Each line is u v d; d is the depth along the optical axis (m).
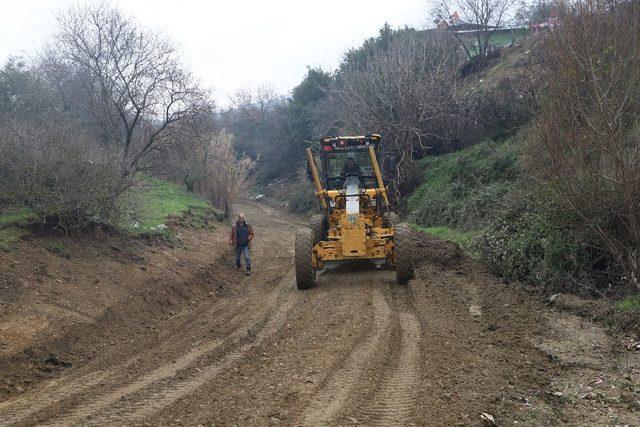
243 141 55.31
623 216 9.23
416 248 14.02
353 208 12.44
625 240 9.45
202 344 8.55
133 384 6.83
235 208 37.41
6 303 9.14
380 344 7.82
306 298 11.37
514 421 5.44
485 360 7.15
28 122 14.35
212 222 22.62
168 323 10.34
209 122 22.09
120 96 18.62
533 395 6.14
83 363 8.24
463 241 15.06
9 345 7.95
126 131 20.20
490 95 21.61
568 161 9.58
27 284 9.98
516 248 11.51
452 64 26.25
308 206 35.75
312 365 7.06
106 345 9.08
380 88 24.34
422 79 24.14
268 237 23.84
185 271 13.88
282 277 14.44
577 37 10.05
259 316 10.12
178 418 5.56
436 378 6.46
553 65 11.47
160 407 5.91
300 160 46.81
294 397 5.98
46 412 5.95
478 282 11.52
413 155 25.19
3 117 16.23
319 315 9.79
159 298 11.74
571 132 9.55
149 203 19.97
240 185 28.09
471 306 9.91
